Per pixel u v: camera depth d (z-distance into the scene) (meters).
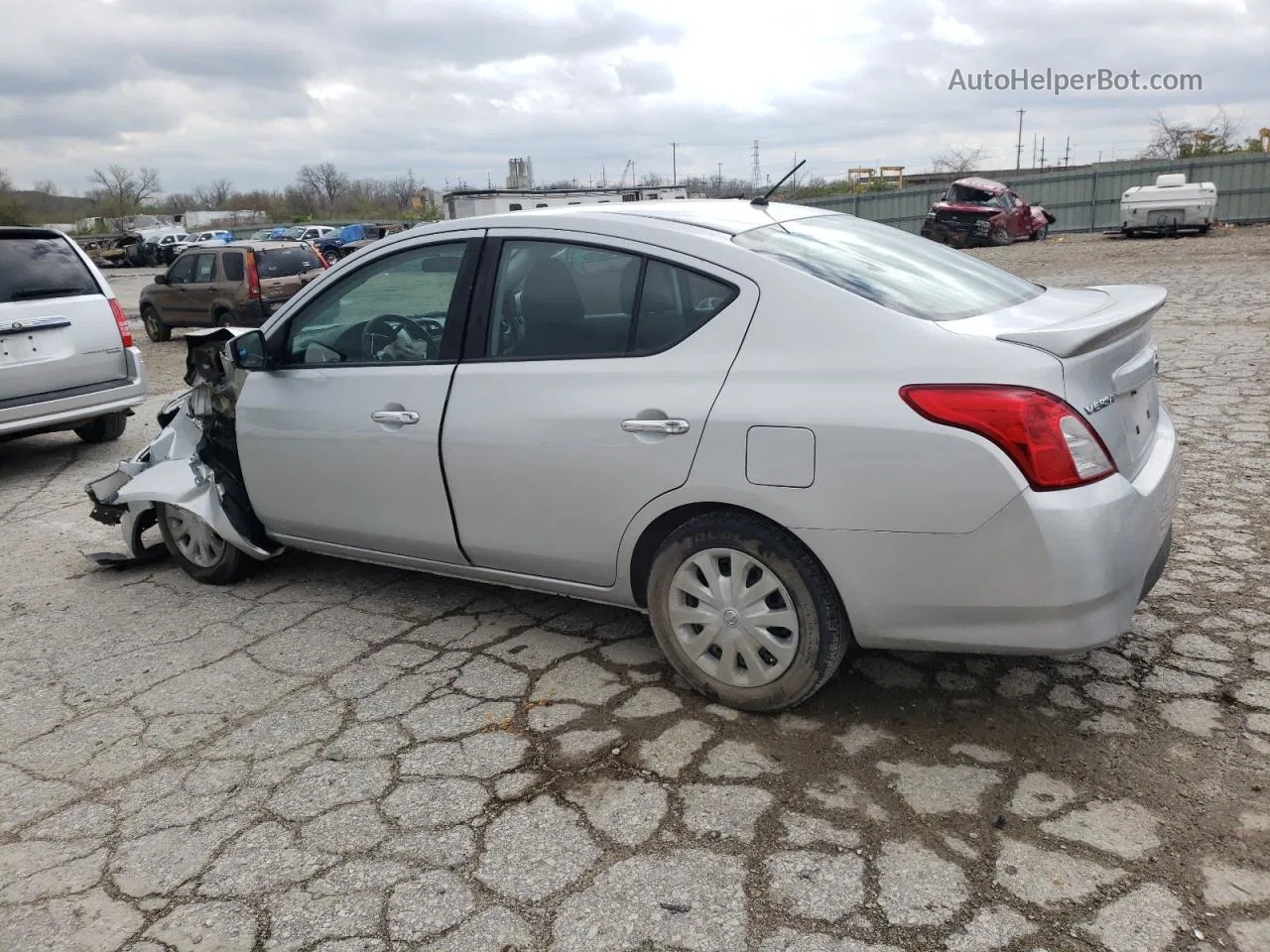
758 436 2.88
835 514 2.79
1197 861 2.40
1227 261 16.95
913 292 3.05
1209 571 4.05
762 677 3.10
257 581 4.77
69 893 2.58
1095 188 30.42
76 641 4.25
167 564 5.19
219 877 2.60
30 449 8.48
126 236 51.59
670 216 3.33
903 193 32.81
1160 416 3.36
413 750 3.13
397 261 3.80
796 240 3.27
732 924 2.29
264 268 14.64
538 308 3.41
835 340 2.84
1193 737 2.90
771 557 2.96
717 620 3.13
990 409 2.58
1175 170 29.16
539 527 3.43
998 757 2.87
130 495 4.75
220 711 3.50
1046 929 2.22
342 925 2.38
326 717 3.39
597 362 3.23
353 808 2.85
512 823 2.72
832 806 2.70
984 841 2.52
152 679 3.79
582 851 2.59
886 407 2.71
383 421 3.74
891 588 2.79
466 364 3.55
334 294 3.99
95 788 3.07
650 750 3.03
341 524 4.05
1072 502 2.57
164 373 12.31
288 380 4.11
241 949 2.33
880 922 2.27
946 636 2.80
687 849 2.56
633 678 3.49
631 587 3.38
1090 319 2.77
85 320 7.51
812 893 2.38
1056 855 2.45
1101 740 2.92
